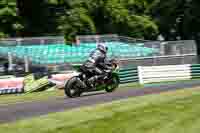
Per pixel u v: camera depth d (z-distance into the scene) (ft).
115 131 31.17
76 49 111.65
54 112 46.19
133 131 31.07
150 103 44.60
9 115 46.09
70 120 37.14
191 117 35.35
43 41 107.04
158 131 30.96
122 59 111.04
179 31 182.39
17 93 85.92
